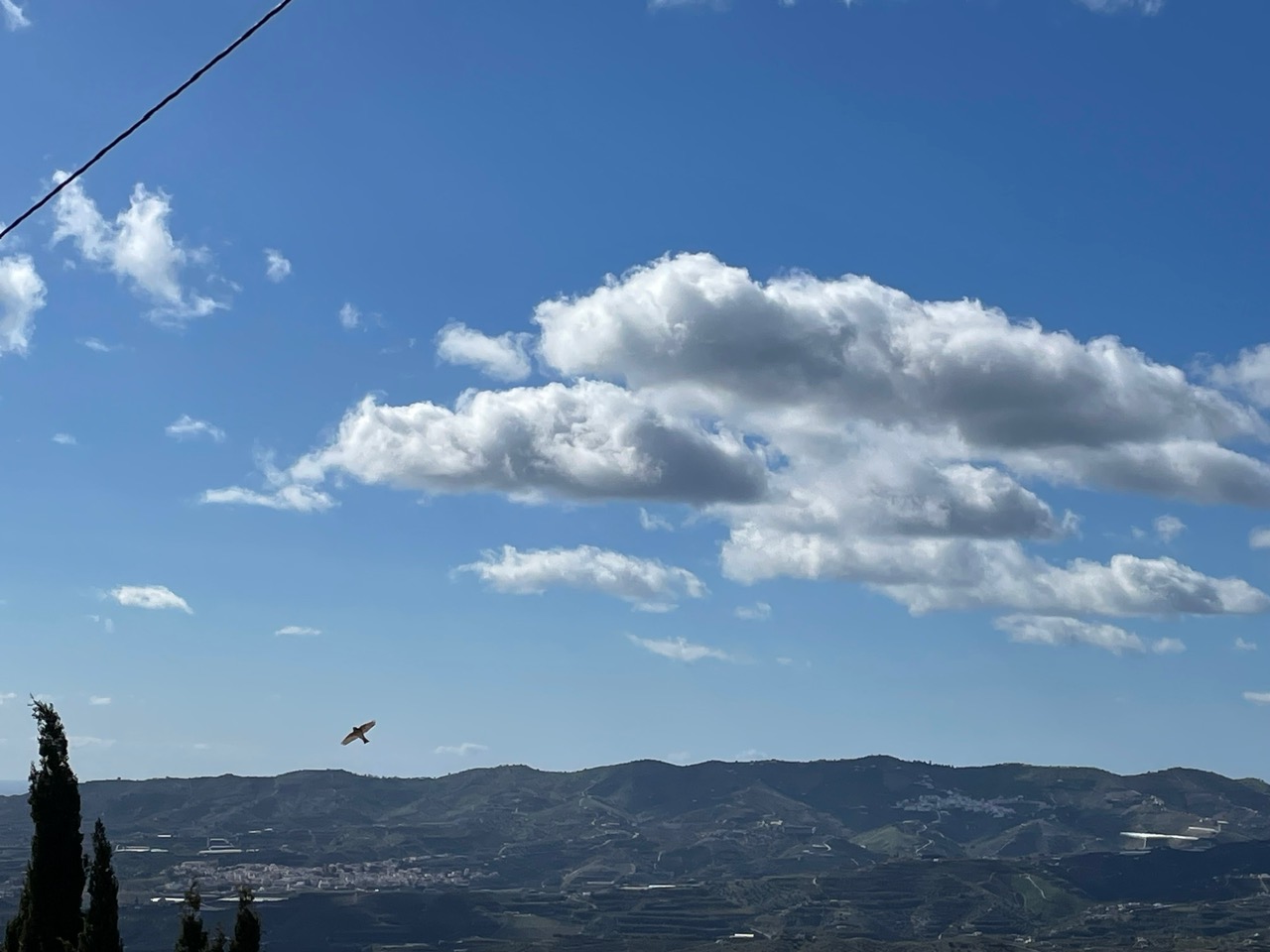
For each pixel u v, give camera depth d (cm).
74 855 6122
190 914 5997
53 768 6138
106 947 5844
